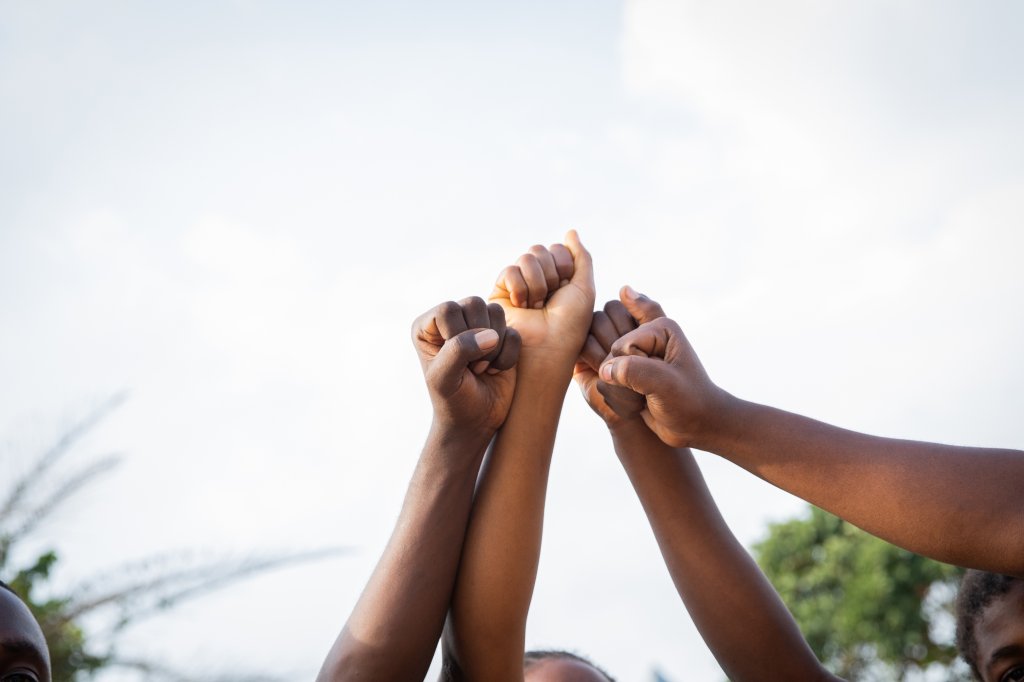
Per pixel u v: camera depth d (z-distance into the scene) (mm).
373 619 2322
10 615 2166
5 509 6742
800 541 11281
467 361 2348
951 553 2102
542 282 2691
